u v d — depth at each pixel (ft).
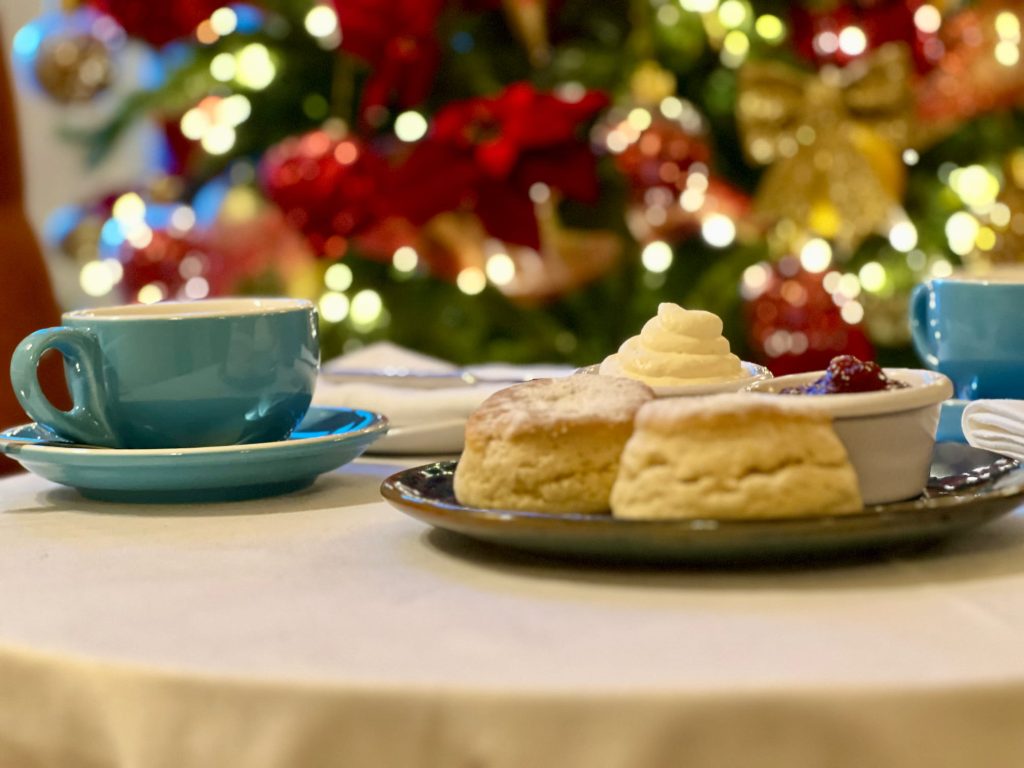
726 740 2.03
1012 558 2.41
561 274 6.23
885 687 2.03
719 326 2.78
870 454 2.47
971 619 2.20
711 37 6.29
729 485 2.34
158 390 2.86
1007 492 2.40
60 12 7.39
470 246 6.28
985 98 6.09
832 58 6.15
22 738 2.21
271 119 6.59
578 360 6.39
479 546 2.54
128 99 6.73
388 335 6.43
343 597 2.34
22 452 2.86
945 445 2.80
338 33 6.15
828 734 2.02
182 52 6.74
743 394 2.44
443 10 6.29
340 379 3.48
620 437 2.45
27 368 2.85
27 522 2.77
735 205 6.17
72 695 2.18
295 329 2.94
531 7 6.10
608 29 6.43
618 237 6.31
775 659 2.10
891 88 6.12
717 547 2.31
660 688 2.03
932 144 6.53
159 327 2.85
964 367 3.17
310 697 2.08
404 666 2.11
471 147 5.71
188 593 2.38
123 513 2.81
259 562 2.51
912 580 2.33
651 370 2.75
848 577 2.35
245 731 2.10
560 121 5.53
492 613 2.27
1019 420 2.84
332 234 5.75
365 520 2.72
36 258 4.80
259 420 2.94
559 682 2.06
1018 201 6.32
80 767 2.19
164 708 2.12
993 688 2.03
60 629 2.26
